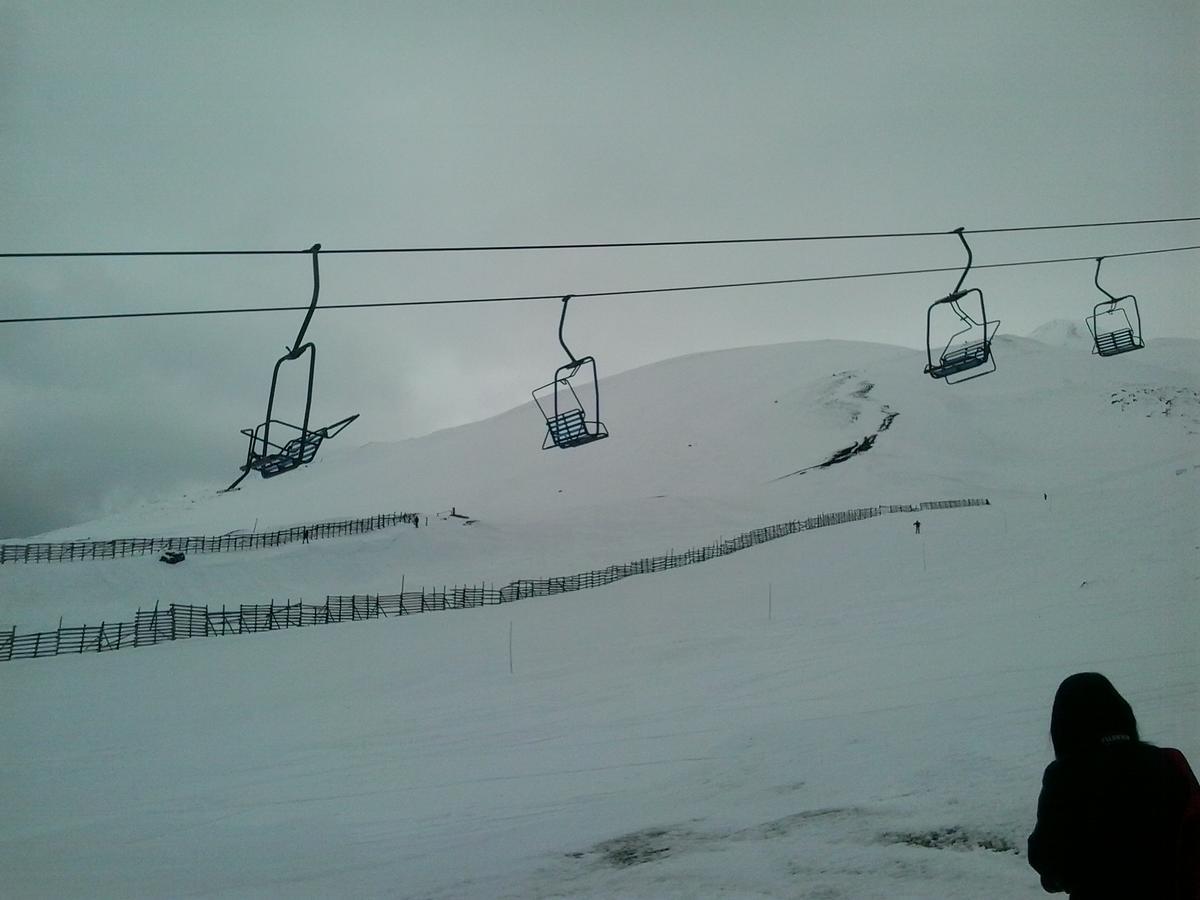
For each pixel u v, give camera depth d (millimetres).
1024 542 37406
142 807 12891
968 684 14250
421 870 7883
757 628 26547
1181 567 25297
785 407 113312
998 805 7258
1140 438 86062
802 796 8570
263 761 15609
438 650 28562
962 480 79250
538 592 47938
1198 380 105312
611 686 20094
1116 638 16844
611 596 38656
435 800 11305
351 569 56031
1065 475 77625
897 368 120500
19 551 57219
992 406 101375
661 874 6734
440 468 128250
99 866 9492
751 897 6008
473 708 19062
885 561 38125
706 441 107062
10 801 13898
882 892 5820
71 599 46844
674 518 71625
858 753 10016
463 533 65625
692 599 35062
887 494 75500
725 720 14352
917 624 23047
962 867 6102
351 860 8656
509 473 115438
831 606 29156
